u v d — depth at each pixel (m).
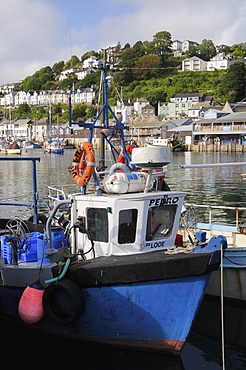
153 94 122.44
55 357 7.43
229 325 8.92
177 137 81.50
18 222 9.23
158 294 6.88
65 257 7.21
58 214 10.87
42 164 58.03
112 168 8.40
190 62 148.50
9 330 8.44
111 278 6.89
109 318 7.18
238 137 73.56
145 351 7.37
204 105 99.69
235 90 107.75
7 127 149.88
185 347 8.09
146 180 7.82
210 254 6.57
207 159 53.84
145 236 7.50
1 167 54.31
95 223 7.68
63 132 113.56
